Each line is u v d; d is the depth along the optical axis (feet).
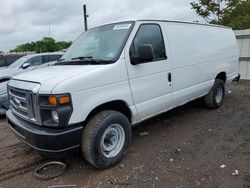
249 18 58.80
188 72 15.65
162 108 14.06
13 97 11.60
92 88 10.25
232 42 21.50
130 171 11.14
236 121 17.37
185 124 17.10
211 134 15.14
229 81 21.44
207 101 19.85
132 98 11.98
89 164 11.91
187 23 15.94
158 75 13.28
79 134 10.04
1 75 27.04
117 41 12.14
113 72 11.02
